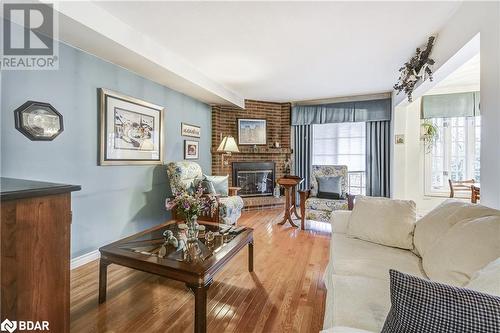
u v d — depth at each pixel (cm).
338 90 445
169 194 364
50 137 211
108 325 154
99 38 212
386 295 114
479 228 113
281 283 208
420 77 272
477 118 432
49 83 211
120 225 287
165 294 189
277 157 542
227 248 180
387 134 467
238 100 483
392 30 235
